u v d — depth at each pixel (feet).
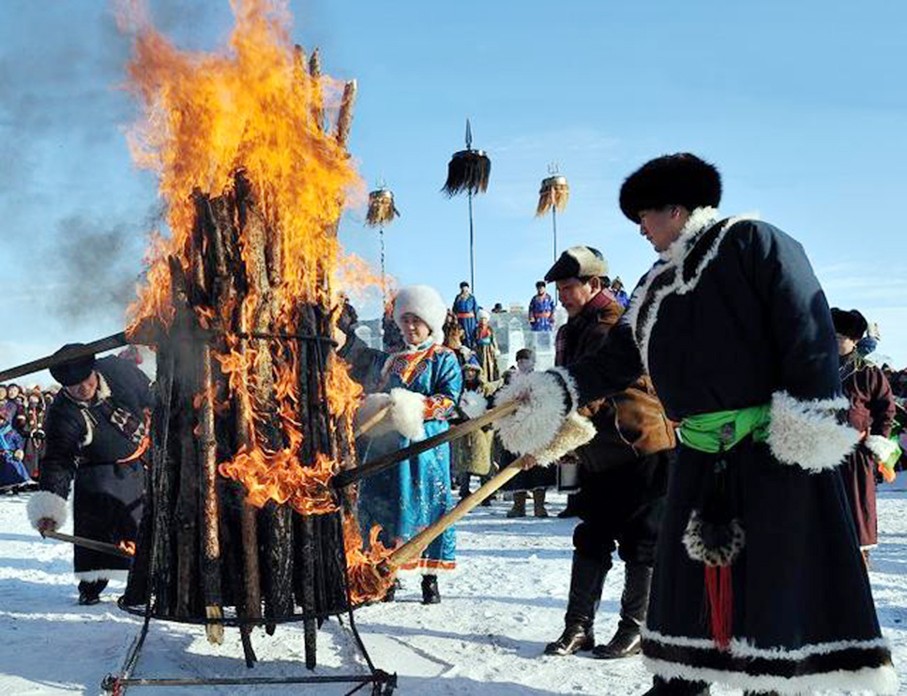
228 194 11.36
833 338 9.29
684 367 9.73
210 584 11.08
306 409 11.52
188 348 11.19
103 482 17.08
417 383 17.46
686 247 9.91
